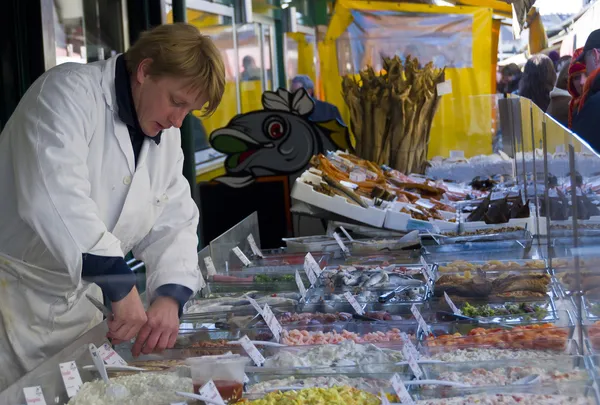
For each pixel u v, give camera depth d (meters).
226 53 5.80
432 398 1.90
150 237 2.58
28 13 3.87
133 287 2.12
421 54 5.89
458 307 2.82
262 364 2.20
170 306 2.36
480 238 3.87
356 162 4.89
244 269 3.58
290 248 4.10
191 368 1.92
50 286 2.27
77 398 1.89
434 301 2.88
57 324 2.34
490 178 5.02
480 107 5.20
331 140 5.41
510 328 2.47
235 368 1.90
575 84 5.37
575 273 2.52
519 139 4.57
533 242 3.76
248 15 6.01
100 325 2.24
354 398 1.86
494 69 6.38
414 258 3.75
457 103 5.21
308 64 6.23
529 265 3.32
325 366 2.11
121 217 2.41
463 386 1.92
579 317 2.42
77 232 2.07
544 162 3.47
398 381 1.79
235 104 5.91
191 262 2.52
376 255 3.82
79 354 2.09
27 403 1.74
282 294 3.11
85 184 2.17
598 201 2.09
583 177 2.33
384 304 2.87
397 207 4.36
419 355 2.20
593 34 5.18
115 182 2.38
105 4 4.79
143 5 5.12
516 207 4.20
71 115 2.19
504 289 2.94
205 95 2.24
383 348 2.33
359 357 2.24
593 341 2.12
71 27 4.26
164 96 2.25
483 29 5.86
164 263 2.49
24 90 3.91
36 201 2.06
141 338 2.26
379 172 4.82
